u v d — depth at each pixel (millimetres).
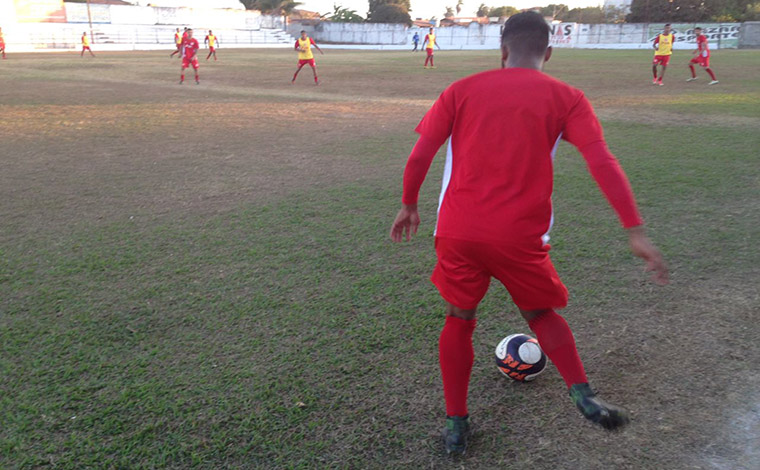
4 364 3096
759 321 3426
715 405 2676
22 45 47062
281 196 6328
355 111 13242
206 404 2750
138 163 8070
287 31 68312
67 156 8547
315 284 4070
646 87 17031
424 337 3318
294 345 3264
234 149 9016
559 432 2527
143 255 4672
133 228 5344
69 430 2578
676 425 2549
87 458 2404
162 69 26234
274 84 19609
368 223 5379
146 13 58000
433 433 2539
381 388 2857
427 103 14594
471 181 2131
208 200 6215
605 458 2361
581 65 26469
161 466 2357
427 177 7145
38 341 3340
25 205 6102
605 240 4801
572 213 5527
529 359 2836
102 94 16688
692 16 54938
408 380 2918
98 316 3641
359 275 4211
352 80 20891
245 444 2480
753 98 13930
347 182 6898
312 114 12812
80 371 3029
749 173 6852
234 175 7324
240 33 61688
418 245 4805
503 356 2879
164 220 5562
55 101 15070
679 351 3129
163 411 2697
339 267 4363
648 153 8070
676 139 9094
